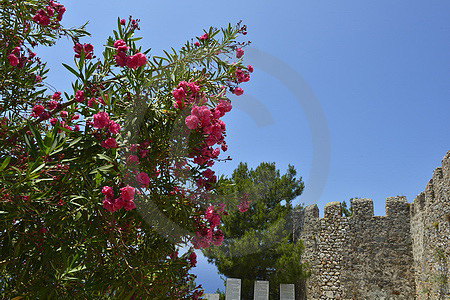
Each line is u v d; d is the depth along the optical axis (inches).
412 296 533.0
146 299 84.4
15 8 124.4
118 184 83.6
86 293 87.6
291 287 433.1
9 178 82.5
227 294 418.9
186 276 100.3
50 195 85.7
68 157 86.4
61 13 135.6
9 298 88.7
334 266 590.2
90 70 94.7
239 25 107.8
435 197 438.0
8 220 83.0
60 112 114.2
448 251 395.9
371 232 584.1
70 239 90.8
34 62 139.0
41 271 88.7
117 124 82.0
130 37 99.5
